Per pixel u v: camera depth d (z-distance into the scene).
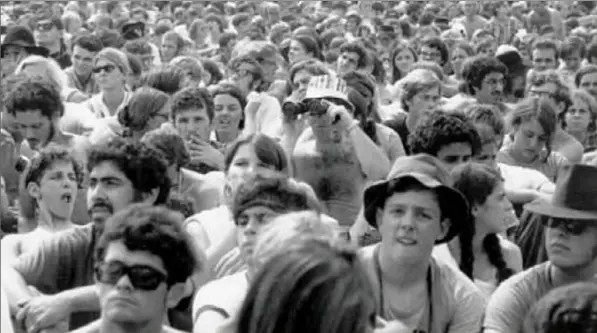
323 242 5.75
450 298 9.82
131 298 8.31
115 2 43.88
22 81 15.23
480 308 9.93
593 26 45.50
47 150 11.80
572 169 10.25
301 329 5.56
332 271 5.61
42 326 9.80
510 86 23.94
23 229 12.27
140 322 8.37
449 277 9.93
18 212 13.70
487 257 11.44
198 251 9.41
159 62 31.59
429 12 42.84
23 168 14.88
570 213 10.20
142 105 14.93
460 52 30.12
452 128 12.88
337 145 14.63
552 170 16.66
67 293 9.94
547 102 16.48
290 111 15.55
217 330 7.71
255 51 22.73
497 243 11.42
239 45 27.17
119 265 8.29
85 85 24.67
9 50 23.72
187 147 13.96
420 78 18.48
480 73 20.50
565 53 30.47
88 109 19.83
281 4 49.22
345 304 5.56
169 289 8.45
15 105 14.98
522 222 12.95
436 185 9.55
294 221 6.21
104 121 17.44
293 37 27.70
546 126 16.31
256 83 21.70
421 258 9.59
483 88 20.58
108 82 20.00
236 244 11.34
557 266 10.20
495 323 9.94
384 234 9.65
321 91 14.95
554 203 10.34
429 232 9.59
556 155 16.81
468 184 11.17
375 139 16.33
